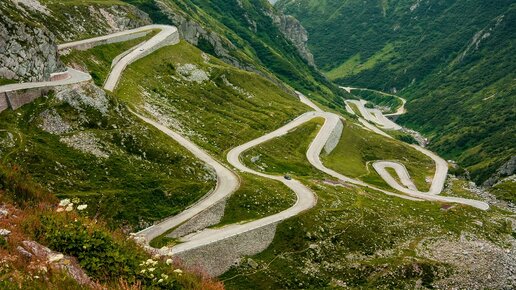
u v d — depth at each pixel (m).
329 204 106.81
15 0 134.75
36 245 21.47
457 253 101.75
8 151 70.00
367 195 126.75
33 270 18.62
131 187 81.25
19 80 87.69
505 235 122.44
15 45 89.56
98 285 20.59
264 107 180.50
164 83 152.38
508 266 101.06
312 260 86.25
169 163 94.06
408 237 105.81
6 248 20.11
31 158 71.25
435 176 179.50
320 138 170.62
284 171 133.88
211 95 165.12
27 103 81.50
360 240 96.56
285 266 82.62
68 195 70.25
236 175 105.75
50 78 95.69
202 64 184.50
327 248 90.31
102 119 90.69
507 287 93.69
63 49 124.69
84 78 98.50
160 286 24.12
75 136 82.44
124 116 97.25
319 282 81.62
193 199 88.88
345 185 133.25
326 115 199.75
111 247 24.14
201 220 83.88
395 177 167.12
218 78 180.75
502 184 179.75
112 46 152.50
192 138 122.44
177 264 31.52
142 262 23.83
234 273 77.75
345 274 85.44
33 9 138.50
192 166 98.00
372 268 88.06
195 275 29.59
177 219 81.56
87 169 78.19
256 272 78.75
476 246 107.25
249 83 195.50
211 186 96.00
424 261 93.31
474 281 92.50
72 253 22.52
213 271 75.62
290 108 192.12
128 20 184.12
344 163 165.62
